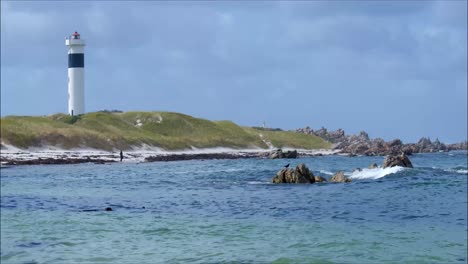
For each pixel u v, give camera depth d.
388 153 178.38
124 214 38.16
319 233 29.09
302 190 56.72
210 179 76.19
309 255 23.20
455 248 24.67
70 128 152.62
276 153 148.88
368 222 33.56
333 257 22.78
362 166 110.62
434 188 56.97
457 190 54.91
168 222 33.84
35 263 21.95
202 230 30.33
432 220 34.28
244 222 33.91
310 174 65.44
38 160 111.38
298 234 28.80
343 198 48.78
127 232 29.58
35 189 60.56
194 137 199.88
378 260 22.25
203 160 135.88
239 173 87.31
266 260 22.23
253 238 27.55
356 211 39.44
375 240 26.73
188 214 38.31
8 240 26.97
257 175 82.44
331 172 87.81
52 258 22.81
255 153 177.50
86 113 190.25
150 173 88.94
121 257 22.98
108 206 43.72
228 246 25.33
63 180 74.19
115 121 186.88
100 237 27.91
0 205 44.16
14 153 125.12
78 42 185.25
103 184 68.25
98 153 141.75
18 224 32.62
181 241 26.75
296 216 36.94
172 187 64.12
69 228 31.00
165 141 174.75
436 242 26.22
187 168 102.62
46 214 37.88
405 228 30.88
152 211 40.28
